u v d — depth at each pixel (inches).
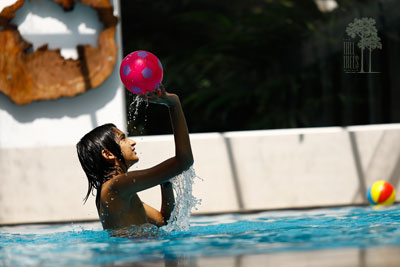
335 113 789.9
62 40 443.2
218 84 928.3
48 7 442.3
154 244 217.6
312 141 429.1
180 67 907.4
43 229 352.8
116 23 446.9
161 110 872.9
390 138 437.1
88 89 441.1
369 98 696.4
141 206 257.4
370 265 145.3
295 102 834.8
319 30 764.6
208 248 199.8
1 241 266.5
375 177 435.2
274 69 877.8
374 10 626.5
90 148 251.8
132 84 224.5
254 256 173.8
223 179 420.2
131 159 256.1
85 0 442.9
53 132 442.9
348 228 249.6
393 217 298.7
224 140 421.4
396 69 645.9
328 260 157.4
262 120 840.3
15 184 412.5
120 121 448.8
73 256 196.1
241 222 319.0
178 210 269.1
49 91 436.8
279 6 843.4
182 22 945.5
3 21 431.5
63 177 414.0
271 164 425.1
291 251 181.0
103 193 248.1
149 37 970.1
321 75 791.1
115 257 188.1
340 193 430.6
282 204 424.5
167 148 415.8
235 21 922.1
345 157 431.8
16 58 433.7
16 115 440.1
